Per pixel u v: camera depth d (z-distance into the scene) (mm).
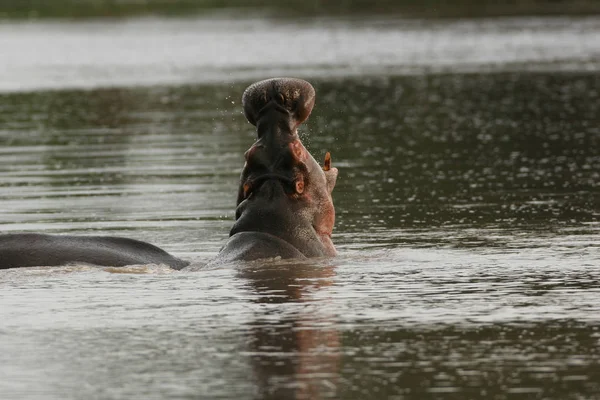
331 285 23266
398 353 18047
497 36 134250
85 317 20969
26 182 45875
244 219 25984
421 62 106062
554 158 48094
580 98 73688
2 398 16297
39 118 72188
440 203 37062
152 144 57844
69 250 25500
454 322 19953
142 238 31844
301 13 195625
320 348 18422
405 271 24812
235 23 177375
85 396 16297
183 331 19766
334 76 93750
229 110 73625
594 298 21672
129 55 125812
